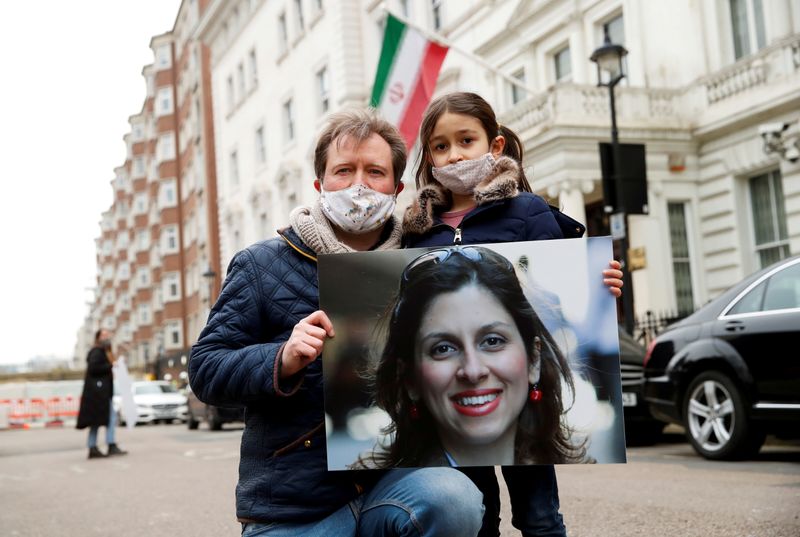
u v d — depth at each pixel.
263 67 34.41
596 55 12.20
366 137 2.52
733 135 15.00
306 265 2.44
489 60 21.11
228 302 2.39
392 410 2.32
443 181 2.93
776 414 6.66
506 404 2.33
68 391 35.66
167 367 49.06
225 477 8.50
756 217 15.09
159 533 5.48
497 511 3.02
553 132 14.96
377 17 25.86
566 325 2.34
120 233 93.31
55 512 6.74
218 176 40.53
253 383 2.21
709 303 7.60
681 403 7.61
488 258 2.36
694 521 4.69
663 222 15.45
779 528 4.36
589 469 7.25
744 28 15.01
